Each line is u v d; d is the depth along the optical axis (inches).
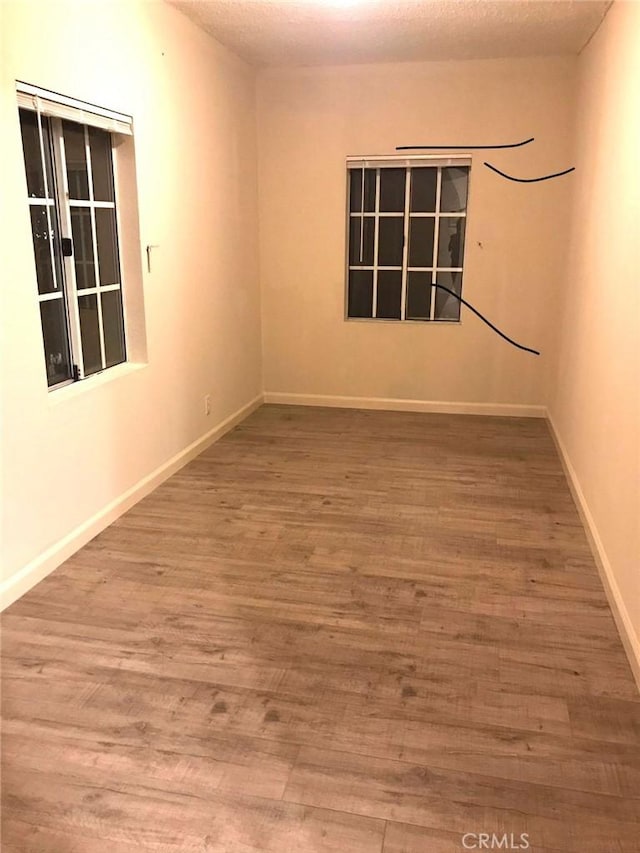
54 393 119.0
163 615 103.5
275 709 84.0
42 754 76.9
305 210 206.8
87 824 68.2
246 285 202.7
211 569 116.9
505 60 186.2
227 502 144.6
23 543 108.2
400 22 153.6
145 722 81.8
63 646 96.0
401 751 77.4
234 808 69.9
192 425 170.4
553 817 68.9
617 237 120.0
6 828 67.7
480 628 100.3
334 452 176.6
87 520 126.0
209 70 167.3
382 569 117.0
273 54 181.5
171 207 151.9
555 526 133.6
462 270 205.2
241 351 201.9
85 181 128.0
